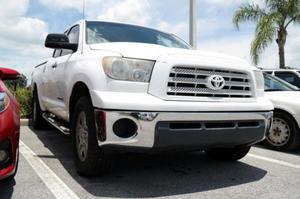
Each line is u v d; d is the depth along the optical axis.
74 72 4.50
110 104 3.62
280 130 6.38
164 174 4.59
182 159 5.42
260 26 17.72
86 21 5.40
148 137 3.65
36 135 7.30
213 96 4.03
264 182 4.36
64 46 5.00
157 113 3.64
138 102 3.63
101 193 3.80
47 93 6.45
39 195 3.71
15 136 3.39
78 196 3.71
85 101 4.11
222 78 4.08
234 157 5.20
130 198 3.70
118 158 5.36
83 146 4.22
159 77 3.79
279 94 6.58
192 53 4.10
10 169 3.32
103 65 3.90
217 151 5.37
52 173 4.48
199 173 4.69
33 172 4.52
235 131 4.06
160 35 5.77
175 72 3.85
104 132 3.68
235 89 4.21
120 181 4.23
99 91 3.80
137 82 3.78
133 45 4.24
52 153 5.62
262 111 4.30
